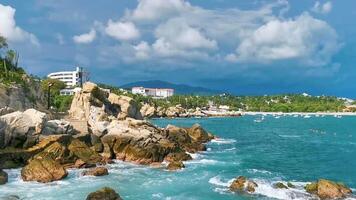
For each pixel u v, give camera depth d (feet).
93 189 148.25
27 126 193.77
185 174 178.91
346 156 260.83
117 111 367.45
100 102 337.31
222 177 174.19
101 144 212.84
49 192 142.61
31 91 336.70
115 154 210.79
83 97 330.95
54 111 372.79
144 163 201.05
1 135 187.73
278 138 388.57
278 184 153.69
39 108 327.06
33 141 192.75
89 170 173.37
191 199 137.80
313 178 183.52
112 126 224.33
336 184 146.51
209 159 226.79
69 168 179.52
